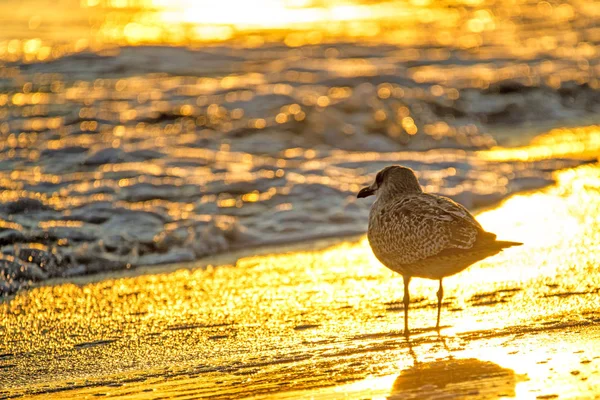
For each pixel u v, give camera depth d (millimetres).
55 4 39219
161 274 11633
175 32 35562
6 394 7469
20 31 33000
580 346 7945
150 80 25125
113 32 34406
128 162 16812
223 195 15055
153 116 20875
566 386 6863
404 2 45844
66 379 7840
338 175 16609
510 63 30203
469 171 17281
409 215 8523
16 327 9484
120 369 8070
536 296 9750
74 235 12656
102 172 15984
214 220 13508
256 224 13859
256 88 23906
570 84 26359
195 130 20156
